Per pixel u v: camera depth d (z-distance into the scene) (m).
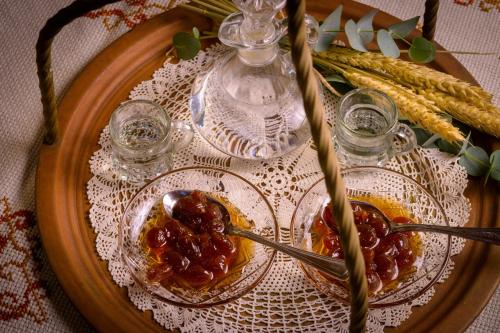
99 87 0.57
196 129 0.56
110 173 0.54
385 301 0.47
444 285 0.49
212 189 0.53
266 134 0.55
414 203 0.53
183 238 0.49
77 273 0.49
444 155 0.55
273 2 0.47
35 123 0.58
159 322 0.48
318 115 0.34
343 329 0.48
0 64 0.61
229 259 0.49
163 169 0.55
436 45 0.59
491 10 0.64
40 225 0.51
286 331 0.48
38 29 0.63
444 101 0.54
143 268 0.49
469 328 0.50
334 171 0.34
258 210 0.52
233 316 0.48
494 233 0.48
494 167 0.53
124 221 0.50
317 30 0.54
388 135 0.53
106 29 0.63
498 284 0.49
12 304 0.51
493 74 0.61
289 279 0.50
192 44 0.56
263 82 0.53
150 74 0.59
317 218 0.52
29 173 0.55
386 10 0.64
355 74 0.55
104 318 0.47
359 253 0.35
